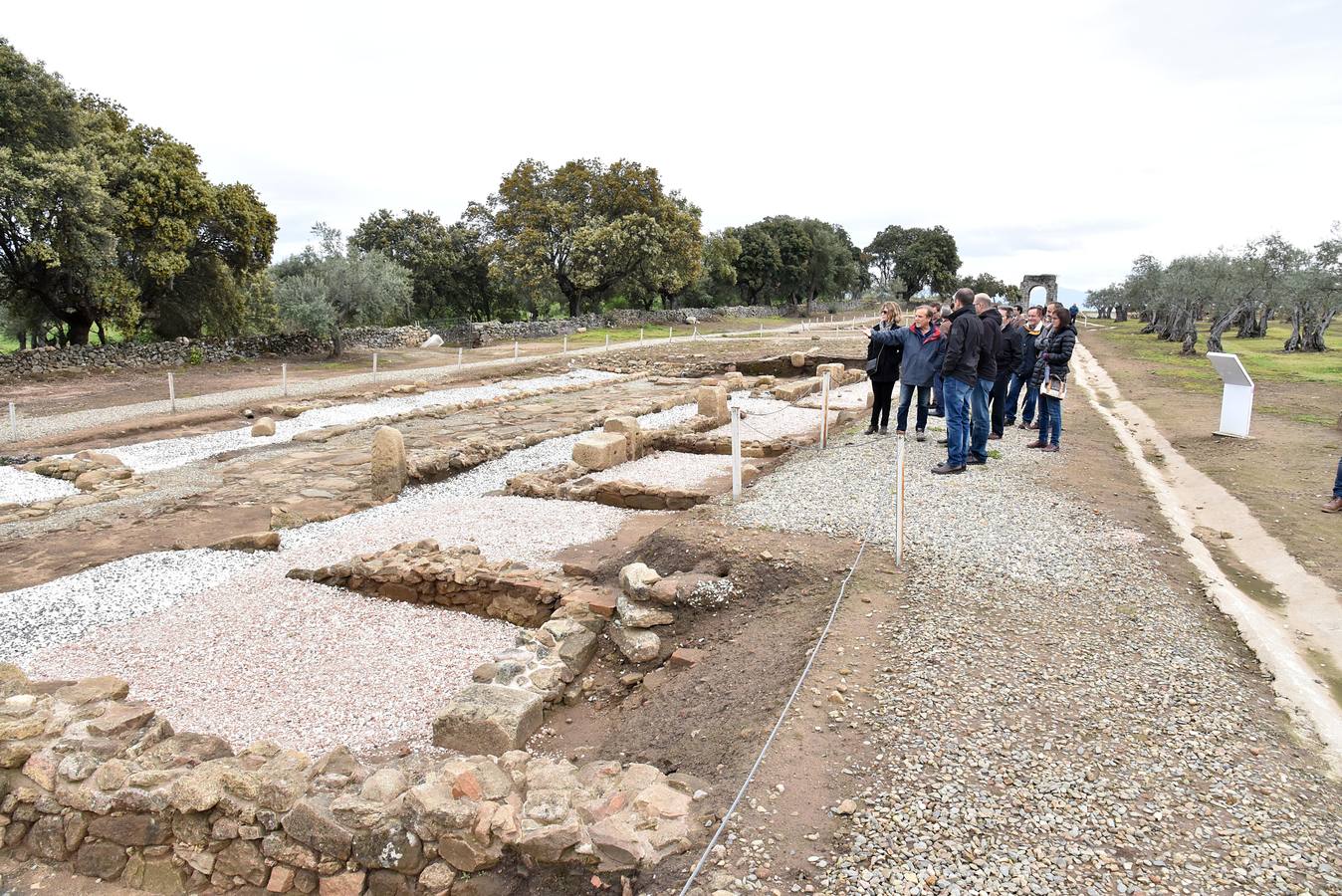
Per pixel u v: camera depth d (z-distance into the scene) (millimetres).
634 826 3602
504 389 25547
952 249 96312
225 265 31906
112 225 25828
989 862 3229
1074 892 3059
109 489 12258
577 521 10102
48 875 4367
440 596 7832
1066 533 7555
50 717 4816
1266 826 3453
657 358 33469
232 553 9172
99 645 6867
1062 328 11156
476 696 5559
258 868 4055
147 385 24500
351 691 6164
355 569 8055
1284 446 12508
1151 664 4980
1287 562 7203
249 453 15078
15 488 12789
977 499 8641
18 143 22906
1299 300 30219
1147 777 3811
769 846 3395
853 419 16188
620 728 5391
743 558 7129
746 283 74125
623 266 49125
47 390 22938
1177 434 13836
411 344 40188
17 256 25219
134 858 4285
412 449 14852
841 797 3697
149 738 4742
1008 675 4801
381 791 3953
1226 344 36281
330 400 21375
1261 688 4762
